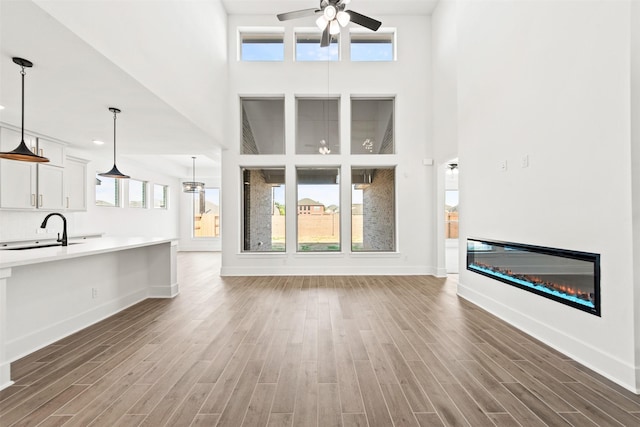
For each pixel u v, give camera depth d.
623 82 2.08
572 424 1.69
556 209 2.66
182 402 1.90
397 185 6.12
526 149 3.03
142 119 4.12
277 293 4.61
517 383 2.11
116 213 7.82
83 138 5.11
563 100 2.57
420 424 1.70
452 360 2.45
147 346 2.72
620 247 2.11
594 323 2.29
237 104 6.09
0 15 1.99
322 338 2.90
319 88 6.13
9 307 2.47
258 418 1.75
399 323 3.30
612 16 2.14
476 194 3.99
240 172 6.16
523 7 3.05
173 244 4.46
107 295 3.58
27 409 1.83
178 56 3.86
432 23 6.09
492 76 3.61
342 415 1.78
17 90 3.17
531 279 2.98
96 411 1.81
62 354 2.57
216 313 3.65
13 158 2.92
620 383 2.08
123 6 2.77
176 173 10.25
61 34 2.21
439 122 5.78
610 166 2.17
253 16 6.10
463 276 4.36
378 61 6.13
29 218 5.09
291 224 6.09
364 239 6.26
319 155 6.11
